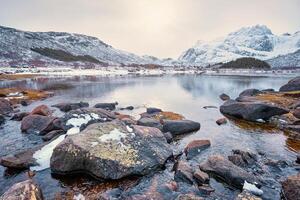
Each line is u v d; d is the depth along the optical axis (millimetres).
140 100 45438
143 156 15688
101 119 23000
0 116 27531
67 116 23234
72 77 111500
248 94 47250
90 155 14562
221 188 13508
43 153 17000
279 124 27156
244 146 20406
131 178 14508
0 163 16109
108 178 14195
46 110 28875
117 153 15094
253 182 13602
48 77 109625
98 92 56719
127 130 17484
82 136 15930
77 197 12633
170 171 15523
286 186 12586
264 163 16844
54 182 14211
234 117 31062
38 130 23266
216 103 42438
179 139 22078
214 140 21891
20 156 16500
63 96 50000
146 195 12336
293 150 19609
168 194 12852
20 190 10938
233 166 14742
